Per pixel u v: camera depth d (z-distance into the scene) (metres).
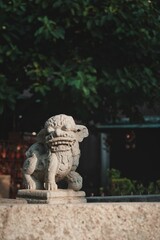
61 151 3.75
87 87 6.98
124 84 7.44
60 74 7.17
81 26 7.65
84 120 9.09
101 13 7.35
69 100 7.93
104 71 7.58
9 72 7.85
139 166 13.30
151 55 7.98
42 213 3.08
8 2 7.40
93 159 14.15
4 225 3.09
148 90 7.69
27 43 7.77
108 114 9.08
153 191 8.45
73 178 3.82
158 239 3.19
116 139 13.41
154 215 3.21
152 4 7.98
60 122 3.79
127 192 8.55
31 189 3.77
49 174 3.68
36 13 7.34
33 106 8.96
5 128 10.29
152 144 13.20
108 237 3.12
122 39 7.63
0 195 8.65
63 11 7.21
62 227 3.07
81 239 3.08
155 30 7.70
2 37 7.41
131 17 7.44
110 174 10.20
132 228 3.16
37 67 7.37
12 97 7.20
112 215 3.15
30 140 10.39
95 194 13.65
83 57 7.85
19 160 10.04
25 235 3.06
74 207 3.11
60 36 7.03
